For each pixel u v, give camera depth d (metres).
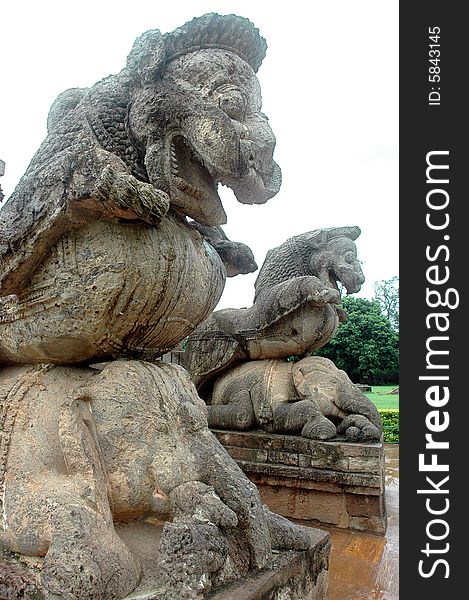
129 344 1.97
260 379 4.73
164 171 1.89
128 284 1.81
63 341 1.91
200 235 2.19
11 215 1.85
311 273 5.21
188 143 1.91
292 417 4.37
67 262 1.84
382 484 4.00
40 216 1.78
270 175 2.06
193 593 1.47
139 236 1.84
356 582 2.97
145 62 1.91
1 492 1.76
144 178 1.97
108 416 1.80
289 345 4.76
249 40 2.05
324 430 4.15
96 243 1.82
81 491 1.65
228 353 4.95
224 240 2.74
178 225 2.05
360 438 4.11
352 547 3.56
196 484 1.71
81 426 1.75
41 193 1.81
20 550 1.67
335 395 4.46
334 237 5.25
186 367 5.17
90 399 1.84
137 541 1.80
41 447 1.80
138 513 1.82
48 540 1.59
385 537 3.79
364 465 3.93
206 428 1.97
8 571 1.61
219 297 2.26
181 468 1.78
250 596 1.58
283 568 1.82
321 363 4.66
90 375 2.04
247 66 2.02
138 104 1.90
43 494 1.67
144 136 1.89
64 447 1.73
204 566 1.51
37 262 1.87
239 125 1.89
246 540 1.78
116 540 1.61
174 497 1.72
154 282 1.85
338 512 3.99
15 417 1.88
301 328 4.67
